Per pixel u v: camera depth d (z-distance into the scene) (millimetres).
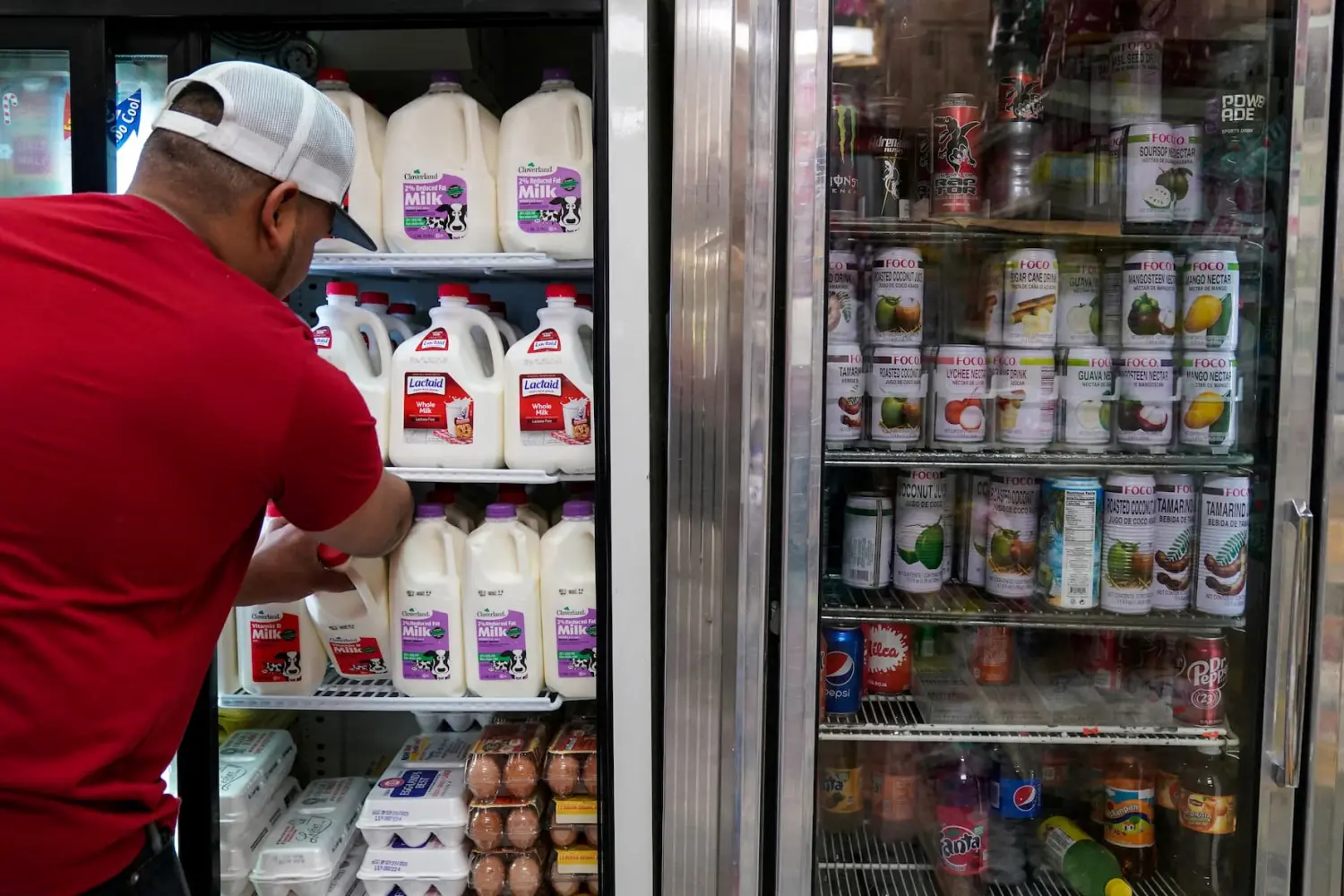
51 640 972
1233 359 1452
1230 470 1483
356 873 1673
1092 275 1537
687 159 1250
